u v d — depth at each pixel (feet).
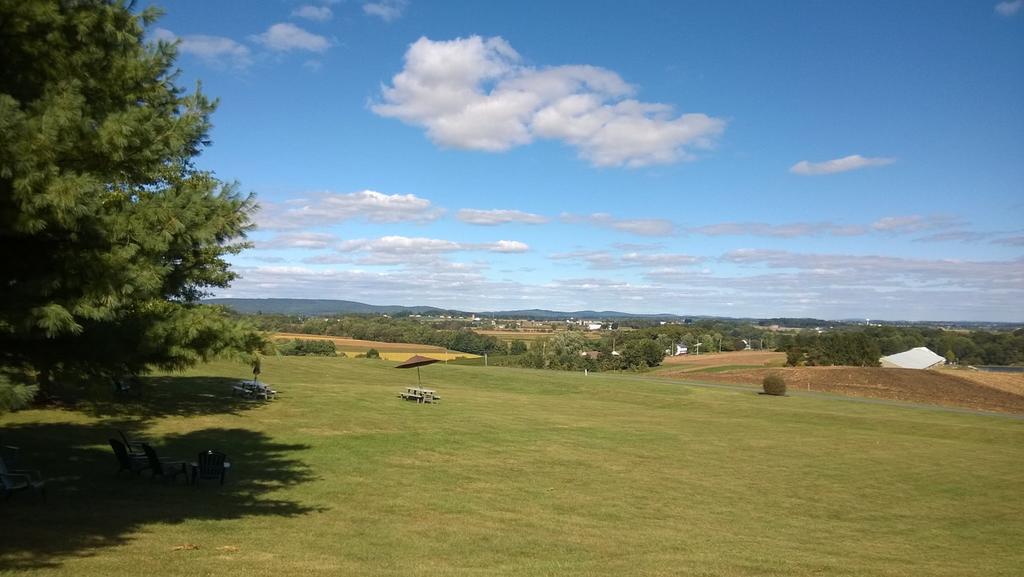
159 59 31.14
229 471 54.80
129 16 29.37
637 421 118.21
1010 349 390.63
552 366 328.70
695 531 47.26
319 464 61.11
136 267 25.16
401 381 169.48
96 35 27.76
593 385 194.08
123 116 25.21
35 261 24.82
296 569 28.71
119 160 25.89
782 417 139.95
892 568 38.34
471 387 178.91
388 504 48.11
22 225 21.39
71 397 77.05
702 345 455.63
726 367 295.89
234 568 27.94
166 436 65.87
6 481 38.91
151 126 27.48
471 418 102.06
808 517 56.13
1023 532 54.60
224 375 129.49
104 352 27.86
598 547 39.75
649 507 54.80
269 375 141.79
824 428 125.08
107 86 28.58
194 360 34.60
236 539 34.30
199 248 31.96
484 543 38.86
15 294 23.21
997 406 175.63
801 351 289.12
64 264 24.26
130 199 30.50
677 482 67.15
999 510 63.57
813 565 37.60
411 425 89.45
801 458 88.28
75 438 59.21
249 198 34.06
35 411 69.41
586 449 83.15
